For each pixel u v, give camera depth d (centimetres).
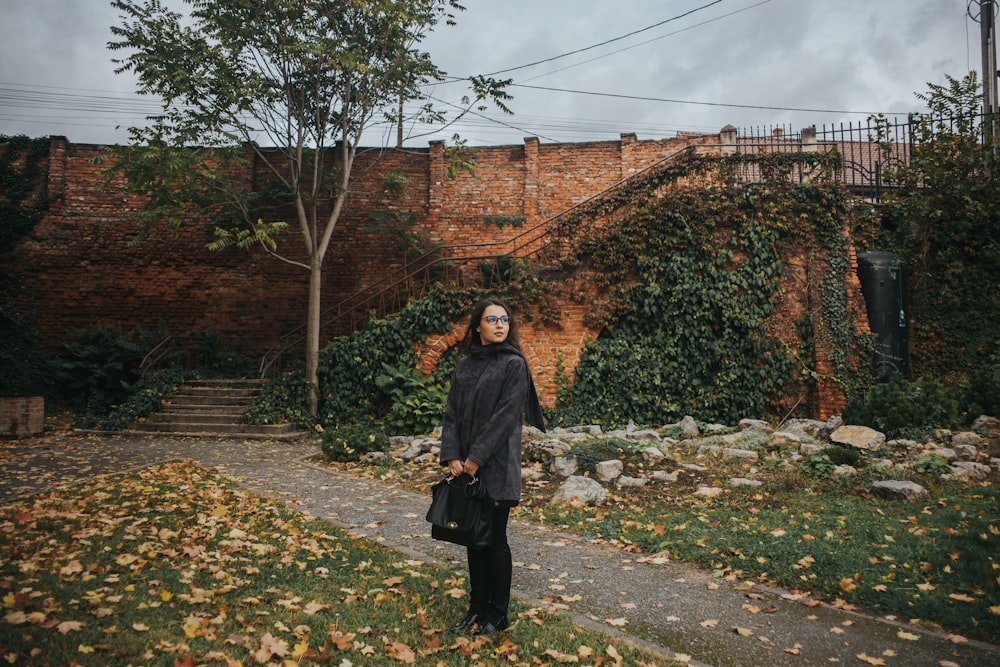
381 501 658
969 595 374
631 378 1170
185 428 1206
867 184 1420
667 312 1184
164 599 338
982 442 752
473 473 312
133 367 1453
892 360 1123
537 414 340
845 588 390
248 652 284
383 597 365
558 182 1631
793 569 426
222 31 1139
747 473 716
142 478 712
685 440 920
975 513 521
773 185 1194
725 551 469
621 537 517
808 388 1151
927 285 1239
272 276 1653
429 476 783
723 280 1179
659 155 1591
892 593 383
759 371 1148
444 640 311
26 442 1081
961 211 1230
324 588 382
